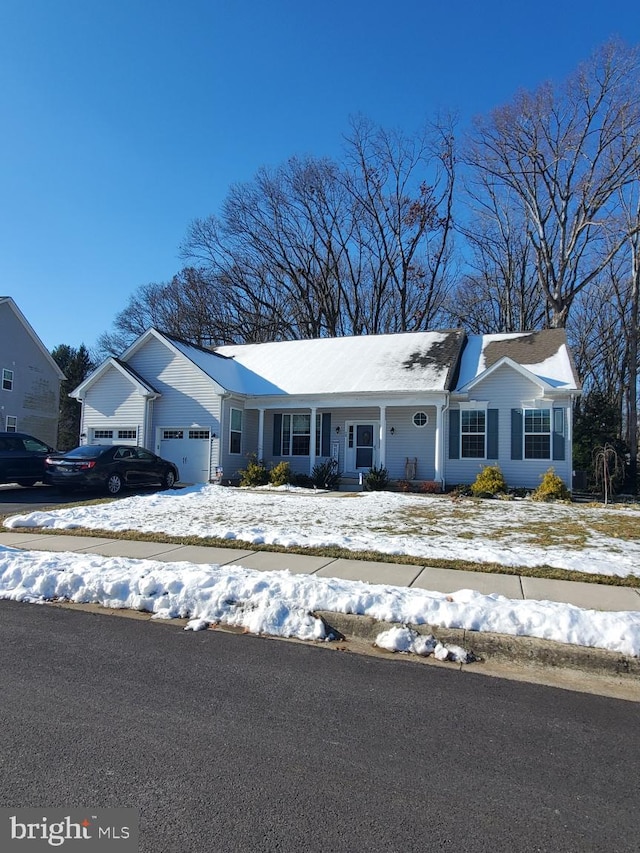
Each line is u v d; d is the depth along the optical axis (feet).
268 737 11.59
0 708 12.71
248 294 134.00
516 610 17.21
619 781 10.25
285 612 18.66
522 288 114.21
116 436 74.54
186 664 15.51
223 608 19.42
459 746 11.41
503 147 101.86
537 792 9.83
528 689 14.42
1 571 23.06
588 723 12.59
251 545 27.96
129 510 41.24
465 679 14.96
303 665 15.62
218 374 74.49
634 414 87.40
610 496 63.36
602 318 119.55
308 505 46.09
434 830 8.71
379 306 124.67
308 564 24.26
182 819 8.83
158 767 10.32
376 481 64.39
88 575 21.86
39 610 20.22
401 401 65.21
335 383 70.74
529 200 105.40
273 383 74.74
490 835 8.63
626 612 17.42
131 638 17.51
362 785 9.89
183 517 37.55
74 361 167.12
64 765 10.32
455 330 78.07
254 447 76.95
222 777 10.03
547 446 62.28
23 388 109.70
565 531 33.32
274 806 9.21
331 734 11.78
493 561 24.56
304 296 128.57
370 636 17.65
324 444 72.59
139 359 75.00
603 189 93.25
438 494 60.03
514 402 63.46
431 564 24.23
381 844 8.36
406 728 12.14
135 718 12.30
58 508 41.83
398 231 123.65
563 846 8.43
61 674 14.70
